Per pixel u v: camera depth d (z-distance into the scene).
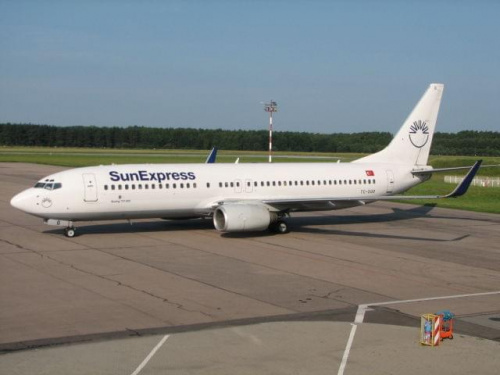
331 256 34.25
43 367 17.19
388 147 49.53
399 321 22.09
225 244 37.44
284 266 31.36
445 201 65.88
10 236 39.38
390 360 18.09
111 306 23.48
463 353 18.75
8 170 103.38
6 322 21.33
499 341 19.94
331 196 45.78
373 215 53.41
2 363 17.45
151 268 30.38
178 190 40.69
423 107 49.69
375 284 27.81
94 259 32.38
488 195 72.88
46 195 37.69
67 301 24.11
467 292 26.61
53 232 41.09
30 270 29.56
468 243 39.34
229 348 18.97
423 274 30.09
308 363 17.78
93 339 19.64
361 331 20.84
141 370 17.08
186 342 19.47
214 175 42.28
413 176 49.28
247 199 42.69
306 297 25.33
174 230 42.47
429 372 17.17
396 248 37.12
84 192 38.25
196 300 24.58
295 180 44.66
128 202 39.44
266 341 19.67
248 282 27.78
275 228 41.94
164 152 198.12
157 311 22.91
